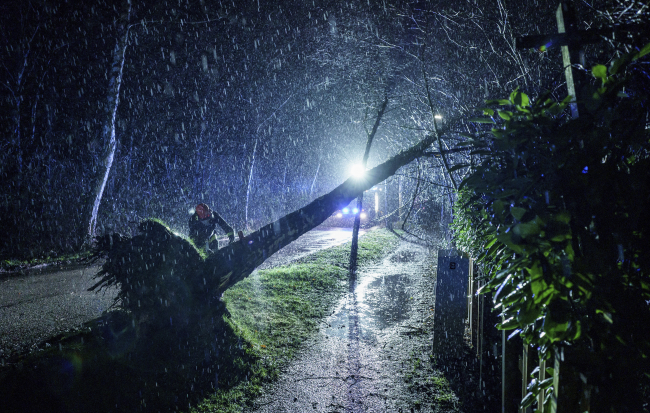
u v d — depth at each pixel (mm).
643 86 1759
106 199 23047
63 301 7680
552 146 1573
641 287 1569
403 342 5500
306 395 4031
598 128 1482
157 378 3898
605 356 1593
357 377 4434
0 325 6109
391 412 3711
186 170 29953
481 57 5691
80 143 21016
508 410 3166
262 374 4402
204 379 4098
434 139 4246
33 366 3629
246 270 4527
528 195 1634
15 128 17219
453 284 4938
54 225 15680
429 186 9070
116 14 16266
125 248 4289
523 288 1648
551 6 4602
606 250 1505
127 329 4211
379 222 29156
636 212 1468
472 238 3492
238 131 31906
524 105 1666
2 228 14242
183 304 4320
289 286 8523
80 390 3463
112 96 15562
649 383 1809
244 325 5656
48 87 19609
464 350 5031
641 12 1734
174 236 4480
